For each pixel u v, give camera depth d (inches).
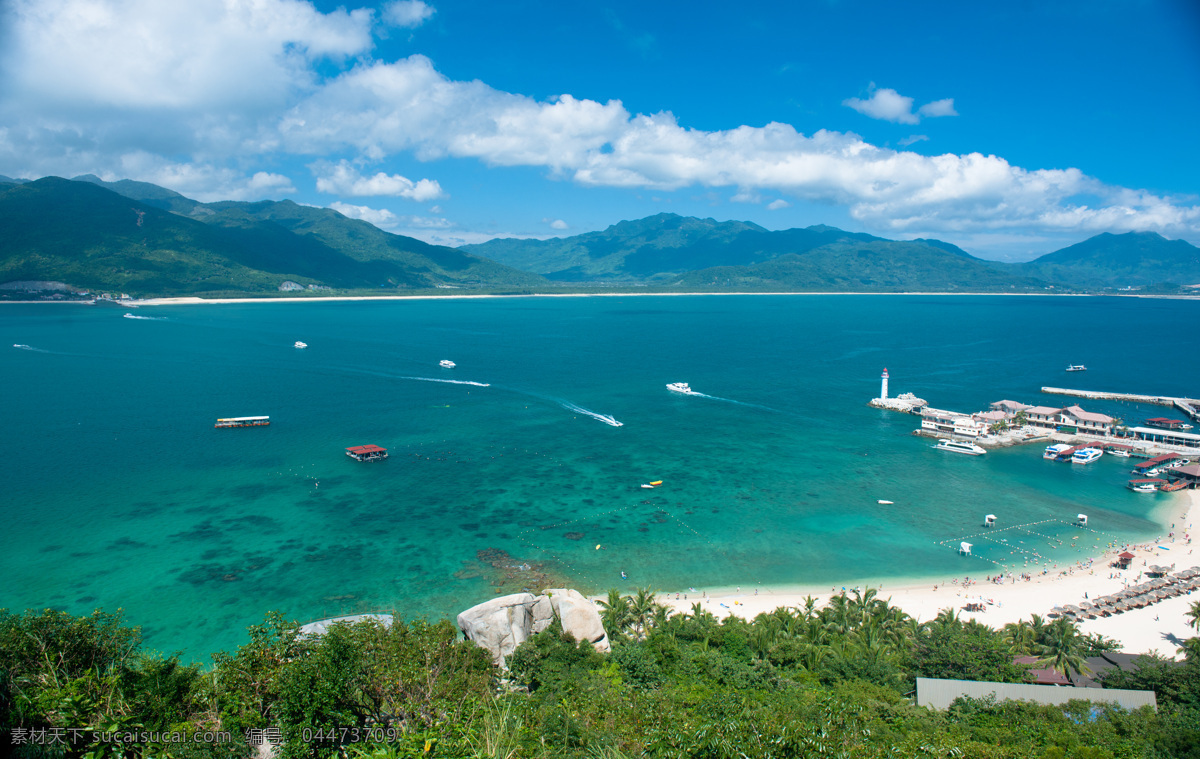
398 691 1573.6
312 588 3673.7
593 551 4220.0
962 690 2410.2
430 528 4498.0
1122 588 3764.8
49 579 3698.3
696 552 4229.8
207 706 1582.2
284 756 1395.2
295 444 6314.0
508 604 2689.5
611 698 1900.8
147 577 3745.1
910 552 4279.0
